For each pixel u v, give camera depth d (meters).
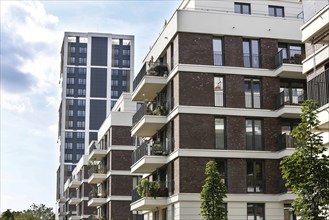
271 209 32.50
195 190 31.86
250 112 33.41
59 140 122.88
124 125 54.38
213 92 33.25
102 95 122.88
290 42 34.84
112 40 126.56
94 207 71.12
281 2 38.28
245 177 32.69
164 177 36.41
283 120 33.94
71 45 124.25
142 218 48.25
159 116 35.28
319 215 14.30
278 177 33.03
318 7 17.66
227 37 33.97
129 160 53.78
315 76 17.72
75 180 77.88
